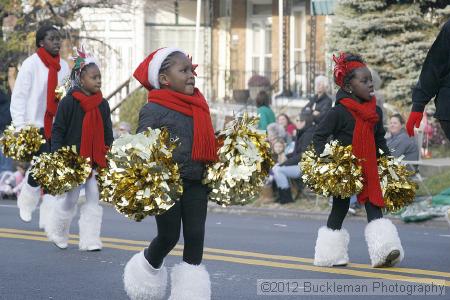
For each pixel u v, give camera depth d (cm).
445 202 1395
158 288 662
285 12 2834
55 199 1112
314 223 1373
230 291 773
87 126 978
